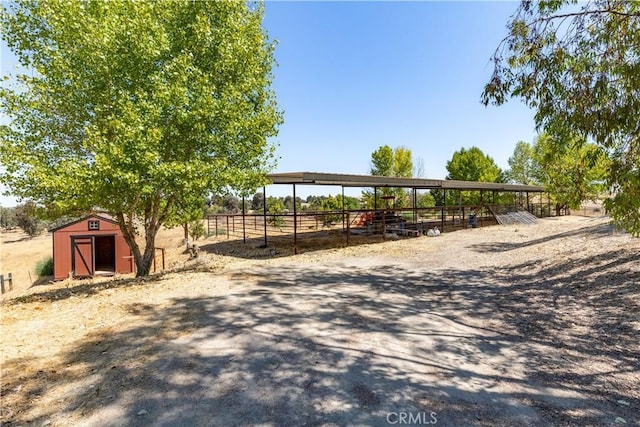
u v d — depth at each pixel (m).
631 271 6.28
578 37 4.10
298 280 7.83
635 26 3.75
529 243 12.09
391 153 30.14
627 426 2.57
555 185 16.39
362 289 6.98
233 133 9.02
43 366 3.56
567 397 3.01
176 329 4.63
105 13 8.36
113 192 7.53
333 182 13.99
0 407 2.83
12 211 46.75
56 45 8.21
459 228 20.44
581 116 3.92
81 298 6.48
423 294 6.61
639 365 3.55
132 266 17.22
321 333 4.52
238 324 4.82
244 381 3.26
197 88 8.15
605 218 19.25
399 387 3.17
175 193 8.62
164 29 8.36
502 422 2.63
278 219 27.28
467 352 3.97
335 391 3.09
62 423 2.63
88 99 8.22
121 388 3.14
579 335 4.39
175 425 2.60
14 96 7.65
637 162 3.75
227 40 9.24
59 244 16.28
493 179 32.28
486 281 7.60
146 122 7.62
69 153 8.45
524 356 3.86
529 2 4.43
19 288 16.77
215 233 22.92
